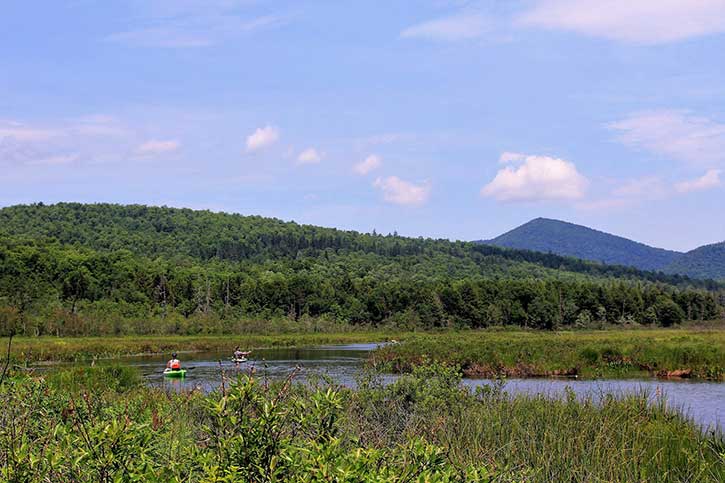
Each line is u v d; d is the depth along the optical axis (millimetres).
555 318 101125
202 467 3475
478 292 105250
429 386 11703
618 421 10602
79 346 51062
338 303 106625
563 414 10680
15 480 3363
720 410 17328
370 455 3334
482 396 12859
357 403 9305
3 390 5215
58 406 5863
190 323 81875
